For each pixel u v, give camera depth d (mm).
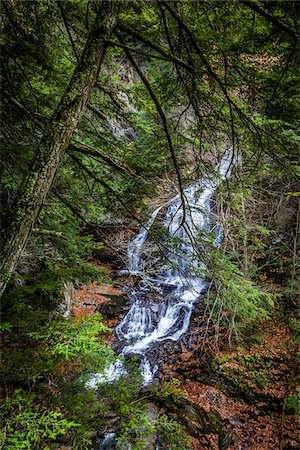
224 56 2994
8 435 2244
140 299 8773
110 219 9500
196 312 8289
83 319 3119
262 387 6266
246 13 2805
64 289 7457
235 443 5309
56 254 5941
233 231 7500
